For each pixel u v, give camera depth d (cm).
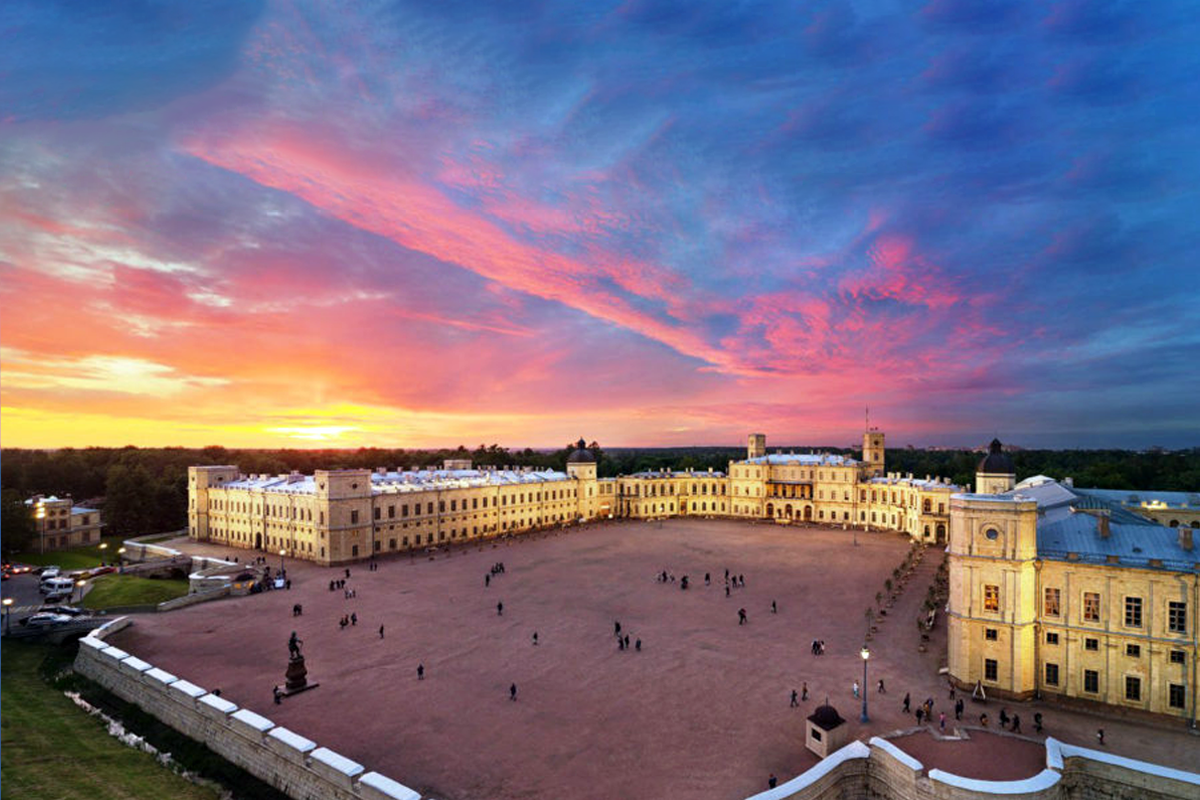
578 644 8025
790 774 5022
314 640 8162
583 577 11925
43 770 5053
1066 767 4950
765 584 11400
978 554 6650
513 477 18662
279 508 14300
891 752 4941
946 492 16088
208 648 7862
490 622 8956
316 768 4875
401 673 7056
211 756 5659
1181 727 5856
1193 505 12194
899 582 11425
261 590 10806
